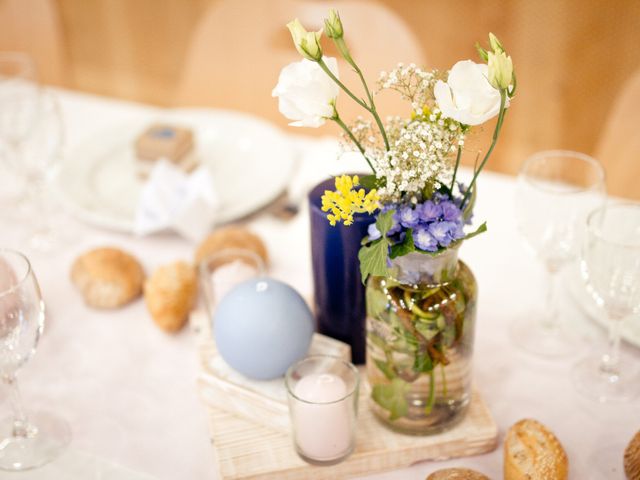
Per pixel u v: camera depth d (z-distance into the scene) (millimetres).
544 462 766
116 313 1078
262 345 837
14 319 781
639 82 1439
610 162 1489
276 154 1372
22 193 1377
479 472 790
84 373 980
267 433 866
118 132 1462
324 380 803
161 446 877
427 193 720
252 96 1893
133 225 1207
